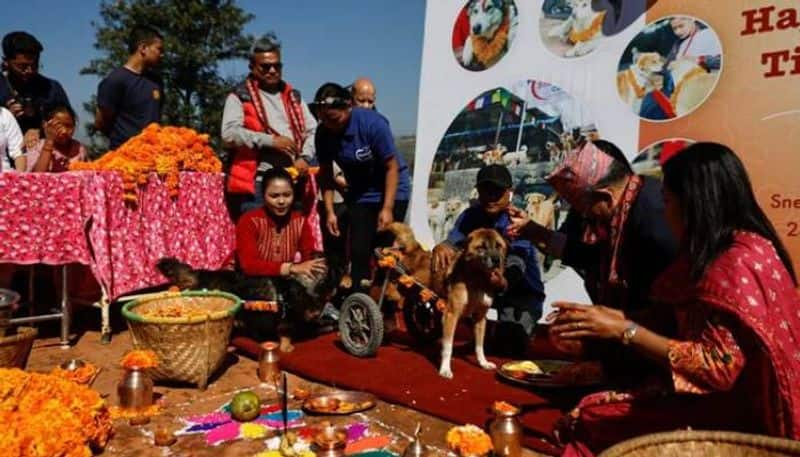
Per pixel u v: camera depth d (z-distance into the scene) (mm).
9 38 6188
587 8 5488
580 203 3475
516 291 4996
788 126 4398
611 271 3441
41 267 6602
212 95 28516
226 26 28312
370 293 5250
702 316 2535
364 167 5535
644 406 2781
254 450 3109
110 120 6527
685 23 4914
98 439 3070
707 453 2295
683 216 2684
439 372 4328
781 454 2223
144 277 5438
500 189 4668
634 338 2639
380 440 3240
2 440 2586
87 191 5012
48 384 2994
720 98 4723
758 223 2609
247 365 4648
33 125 6484
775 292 2430
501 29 6133
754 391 2555
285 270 4902
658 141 5051
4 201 4723
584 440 2941
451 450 2975
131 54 6660
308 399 3736
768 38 4488
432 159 6773
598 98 5418
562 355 4844
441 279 4535
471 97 6410
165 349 3939
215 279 5227
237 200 6250
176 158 5734
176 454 3057
